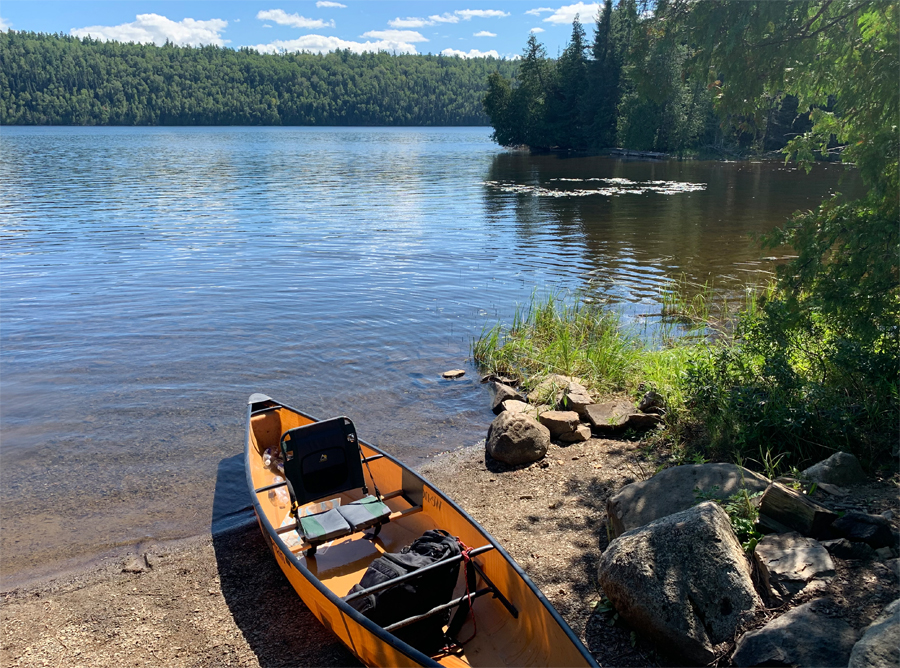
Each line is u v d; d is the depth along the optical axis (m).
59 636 5.13
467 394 10.01
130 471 7.67
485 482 7.44
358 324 13.10
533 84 80.69
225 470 7.69
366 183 41.47
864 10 6.98
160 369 10.79
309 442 6.29
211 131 178.12
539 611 4.36
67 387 10.06
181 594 5.62
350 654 4.85
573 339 11.41
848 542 4.55
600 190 37.16
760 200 31.19
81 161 59.81
